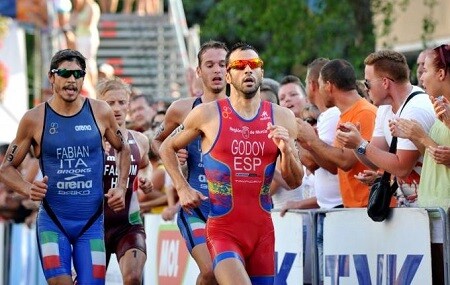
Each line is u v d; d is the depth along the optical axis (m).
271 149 11.91
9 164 13.55
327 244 13.16
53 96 13.55
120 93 15.23
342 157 13.12
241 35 30.66
